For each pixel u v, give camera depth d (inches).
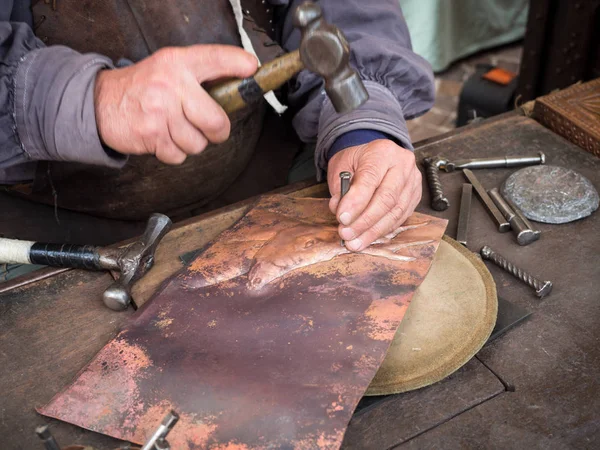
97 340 33.6
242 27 45.0
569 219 38.6
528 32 82.3
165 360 30.5
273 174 58.1
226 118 31.7
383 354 28.9
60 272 38.1
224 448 26.1
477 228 39.2
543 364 30.2
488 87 90.9
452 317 32.1
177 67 30.2
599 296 33.6
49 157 33.5
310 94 48.2
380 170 36.2
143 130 30.8
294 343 30.2
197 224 41.0
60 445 27.9
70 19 40.8
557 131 47.8
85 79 30.8
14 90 31.1
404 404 28.8
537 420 27.8
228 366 29.6
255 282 34.2
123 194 49.1
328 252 35.3
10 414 29.7
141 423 27.8
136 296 35.8
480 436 27.3
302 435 26.0
